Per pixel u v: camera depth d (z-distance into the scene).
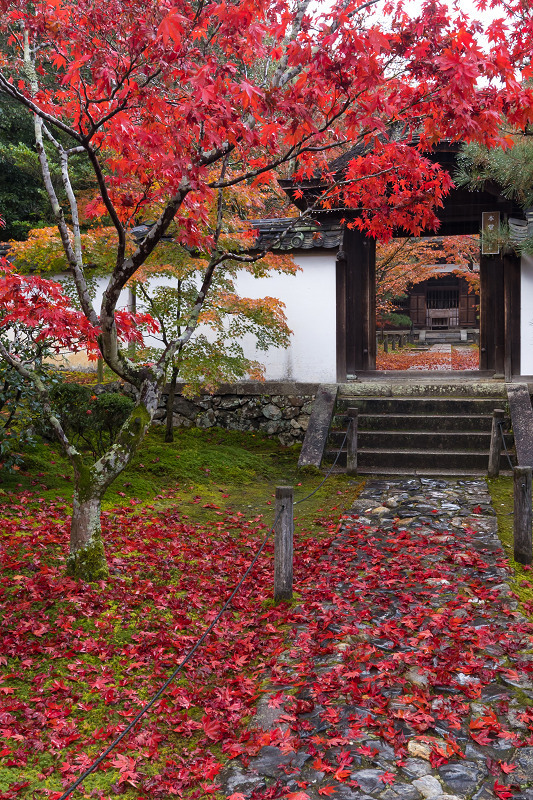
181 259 8.86
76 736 3.25
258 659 4.14
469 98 4.23
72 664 3.93
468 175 8.15
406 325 29.84
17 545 5.68
